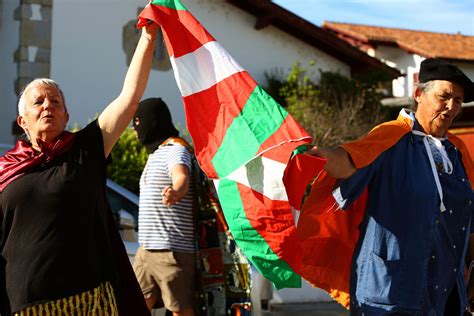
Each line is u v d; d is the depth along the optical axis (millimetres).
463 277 4113
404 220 3875
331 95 15367
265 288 7277
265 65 15797
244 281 5207
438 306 3947
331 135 14508
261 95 3930
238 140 3900
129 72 3836
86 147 3646
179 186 5031
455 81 3914
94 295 3518
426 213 3875
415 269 3850
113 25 14266
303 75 15750
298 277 3863
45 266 3428
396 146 3965
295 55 16047
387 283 3854
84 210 3531
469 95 4000
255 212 3840
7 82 14000
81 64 14000
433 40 30188
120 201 6992
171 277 5199
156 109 5387
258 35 15750
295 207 3840
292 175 3809
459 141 4215
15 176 3553
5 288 3574
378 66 16453
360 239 3992
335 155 3793
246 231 3875
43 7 13656
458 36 31531
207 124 3996
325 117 14438
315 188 4090
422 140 4012
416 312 3854
